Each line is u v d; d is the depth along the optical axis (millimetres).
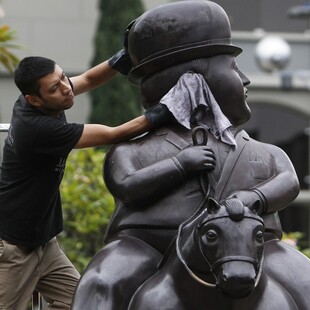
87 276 4496
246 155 4699
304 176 18688
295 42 18703
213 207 4109
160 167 4516
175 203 4539
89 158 9812
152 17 4797
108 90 17047
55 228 5340
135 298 4410
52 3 18109
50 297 5559
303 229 18516
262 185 4578
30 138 4820
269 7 18703
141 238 4582
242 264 3977
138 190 4527
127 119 17031
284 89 18078
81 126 4789
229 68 4781
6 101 17547
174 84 4781
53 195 5086
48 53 18078
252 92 18203
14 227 5148
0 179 5199
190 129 4711
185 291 4266
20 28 17984
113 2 17203
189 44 4734
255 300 4285
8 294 5348
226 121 4695
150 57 4797
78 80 5305
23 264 5320
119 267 4469
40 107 4859
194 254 4172
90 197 9367
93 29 18203
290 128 18562
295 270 4566
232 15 18656
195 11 4770
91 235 9398
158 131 4766
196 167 4504
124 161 4656
